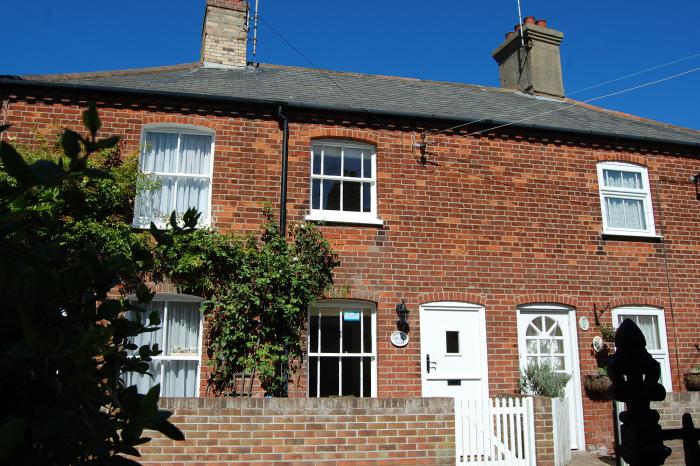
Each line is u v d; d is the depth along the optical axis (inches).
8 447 55.6
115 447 84.3
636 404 106.7
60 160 83.5
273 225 399.9
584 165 475.8
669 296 465.7
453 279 423.2
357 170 438.9
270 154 417.4
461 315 420.8
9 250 90.3
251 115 420.5
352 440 304.3
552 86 611.2
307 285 390.0
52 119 391.5
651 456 103.2
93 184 363.9
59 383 79.0
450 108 492.4
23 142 382.3
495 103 544.4
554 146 472.1
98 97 400.2
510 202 449.7
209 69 509.7
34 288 77.7
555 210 458.0
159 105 406.9
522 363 427.2
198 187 409.7
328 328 407.5
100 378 96.3
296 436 299.9
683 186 498.0
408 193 431.5
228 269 382.3
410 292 413.4
